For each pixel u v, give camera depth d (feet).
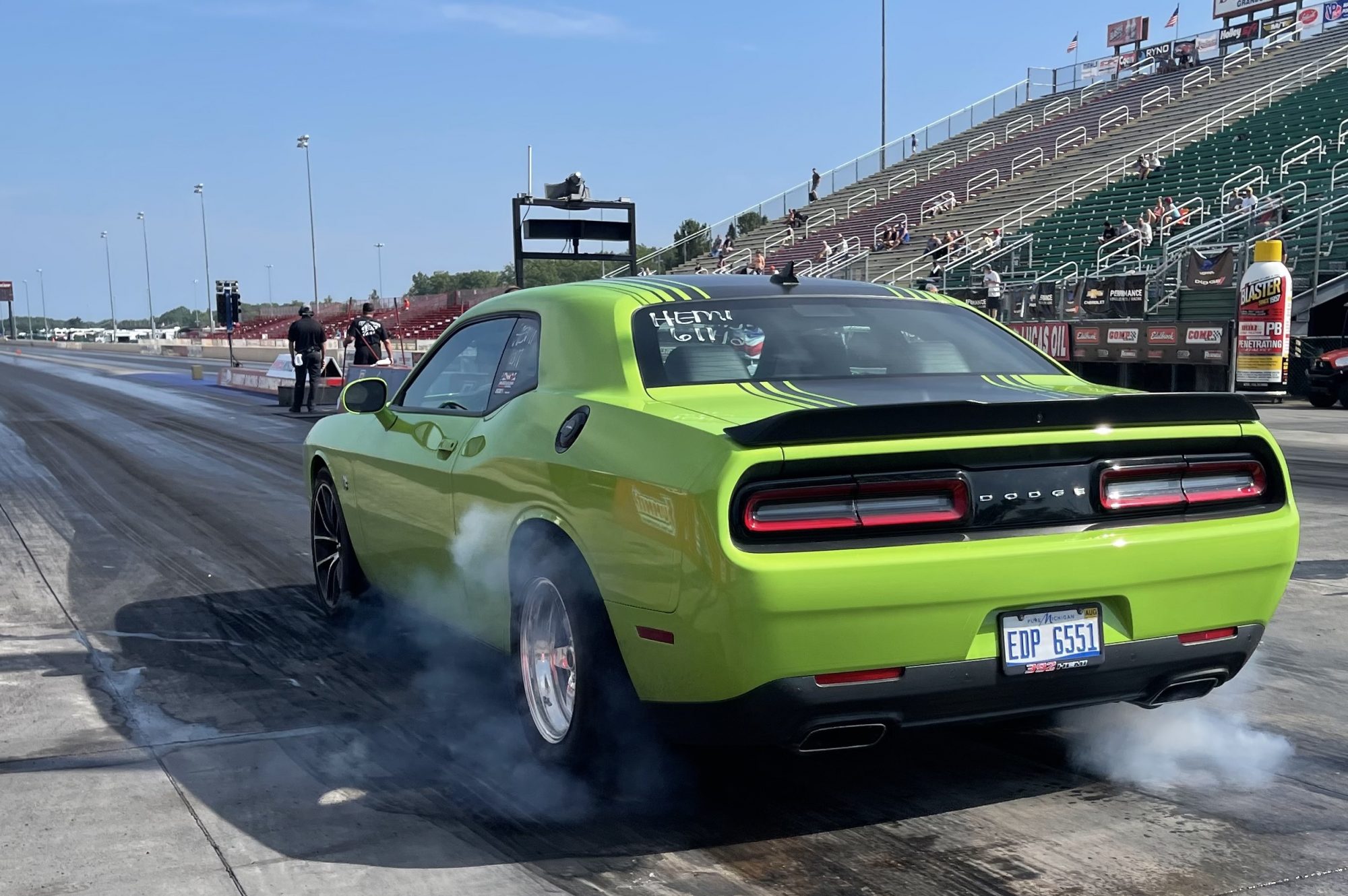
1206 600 10.67
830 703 9.71
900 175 132.67
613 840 10.62
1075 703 10.58
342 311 225.76
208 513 30.76
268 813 11.36
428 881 9.86
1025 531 10.11
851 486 9.72
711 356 12.13
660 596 10.09
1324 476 34.06
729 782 11.91
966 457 9.96
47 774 12.49
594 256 75.56
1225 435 10.84
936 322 13.58
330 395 73.72
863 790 11.66
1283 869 9.84
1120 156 108.17
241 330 279.49
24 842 10.77
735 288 13.51
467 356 15.12
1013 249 91.35
